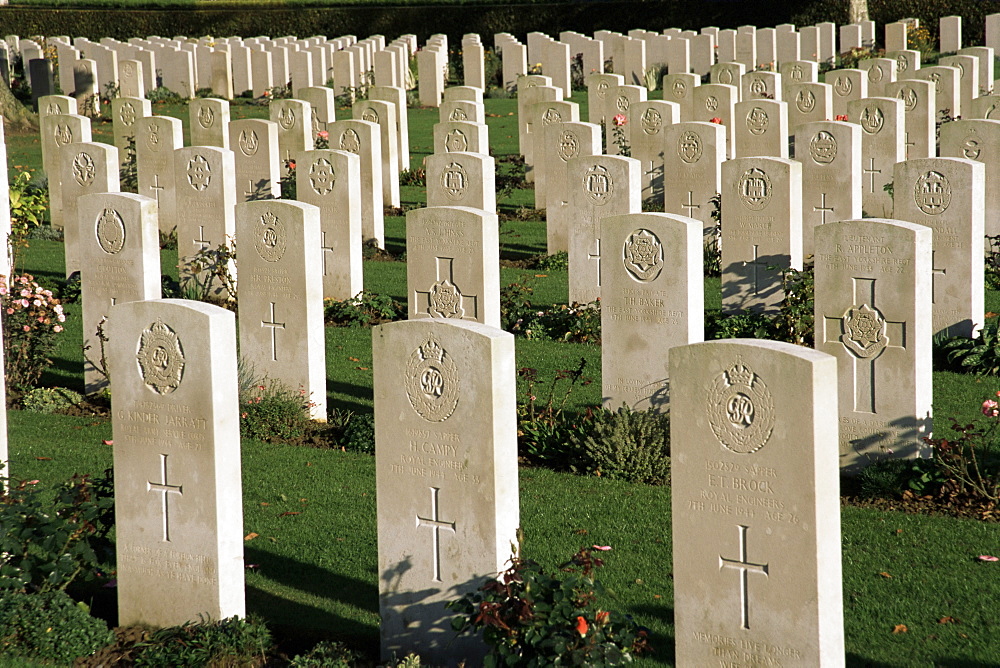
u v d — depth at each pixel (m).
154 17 49.09
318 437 10.71
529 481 9.45
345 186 14.60
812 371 5.78
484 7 47.31
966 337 12.24
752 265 13.46
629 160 13.42
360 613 7.41
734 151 21.03
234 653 6.64
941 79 24.50
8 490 8.22
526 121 24.92
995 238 15.01
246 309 11.29
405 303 15.16
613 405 10.64
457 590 6.85
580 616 5.98
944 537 8.21
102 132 31.59
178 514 7.07
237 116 34.16
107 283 11.64
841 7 43.12
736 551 6.13
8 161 25.84
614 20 46.28
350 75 37.06
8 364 11.75
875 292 9.28
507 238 19.14
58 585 7.36
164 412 7.03
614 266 10.42
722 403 6.08
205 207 14.73
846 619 7.06
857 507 8.89
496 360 6.59
